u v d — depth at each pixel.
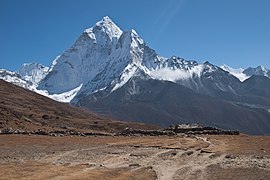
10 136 105.69
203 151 85.62
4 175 47.94
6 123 152.00
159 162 71.62
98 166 61.97
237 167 65.88
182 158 76.81
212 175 58.72
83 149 87.00
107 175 53.62
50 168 55.12
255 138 116.19
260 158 75.56
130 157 77.00
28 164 58.19
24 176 48.12
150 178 55.22
